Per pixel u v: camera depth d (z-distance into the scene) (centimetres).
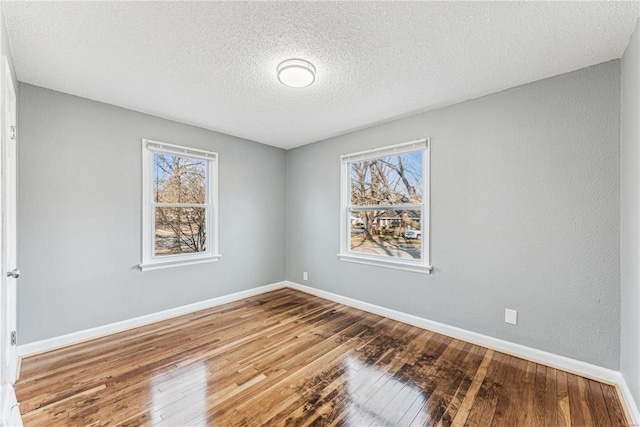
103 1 141
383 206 332
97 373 203
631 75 168
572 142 207
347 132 361
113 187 275
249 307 352
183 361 221
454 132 268
